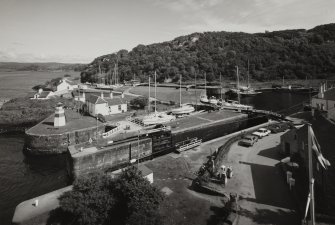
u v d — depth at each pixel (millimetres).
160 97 98875
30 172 38250
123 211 21344
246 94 115688
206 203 22938
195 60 169000
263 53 173875
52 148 44875
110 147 38344
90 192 21219
